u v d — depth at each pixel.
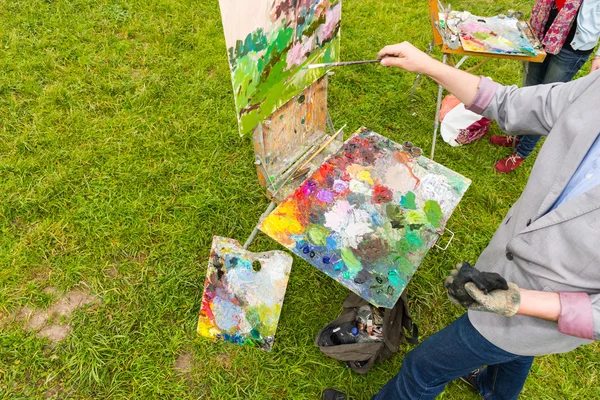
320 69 1.92
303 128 2.07
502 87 1.49
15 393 1.93
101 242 2.42
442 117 3.25
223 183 2.75
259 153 1.83
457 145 3.14
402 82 3.48
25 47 3.26
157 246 2.44
